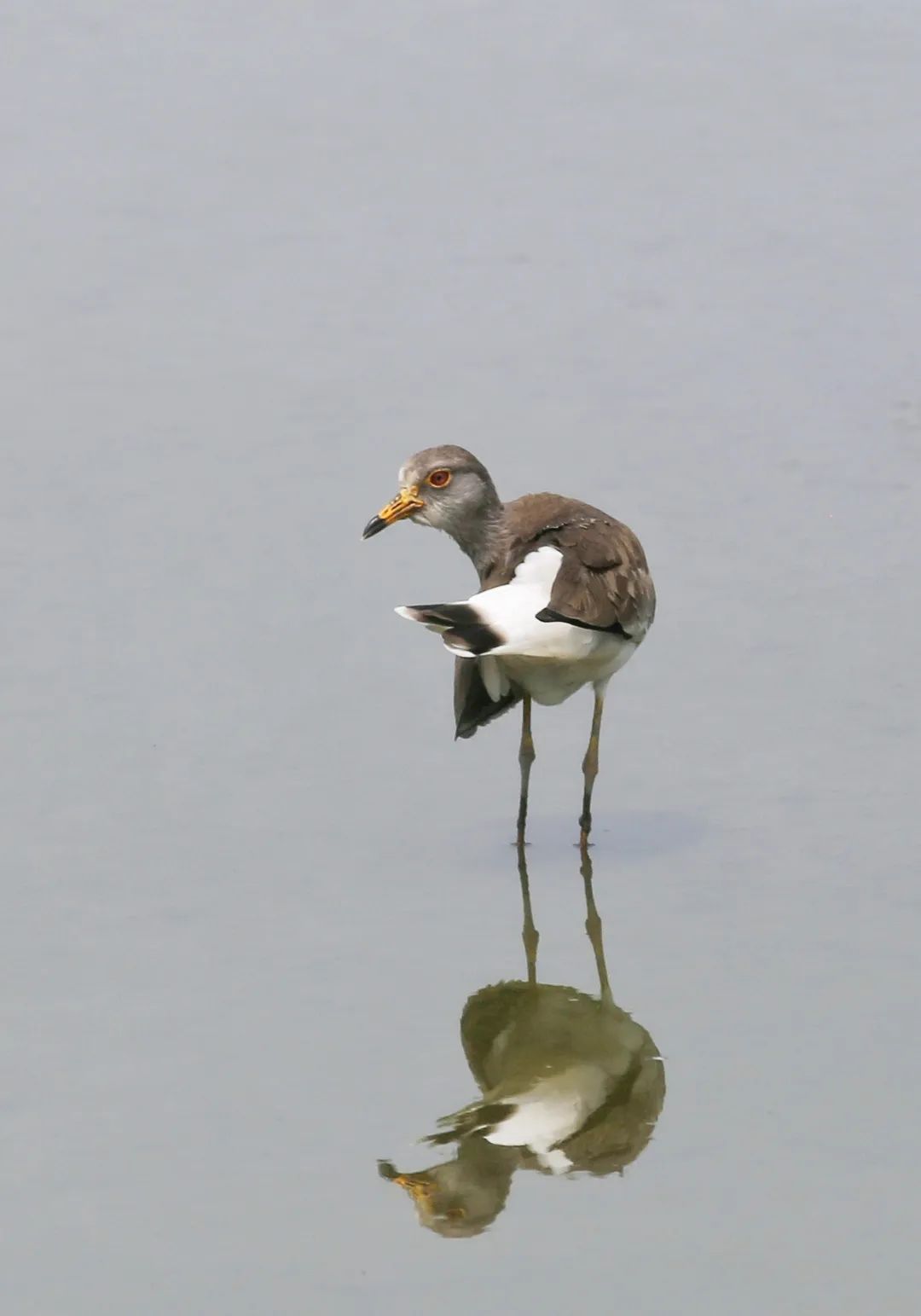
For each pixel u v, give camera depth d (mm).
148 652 15180
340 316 20938
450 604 12250
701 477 17531
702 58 27234
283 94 26453
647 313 20703
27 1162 9602
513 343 20234
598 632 12445
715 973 11203
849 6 28766
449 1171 9523
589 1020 10805
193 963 11508
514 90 26422
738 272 21469
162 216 23281
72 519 17172
